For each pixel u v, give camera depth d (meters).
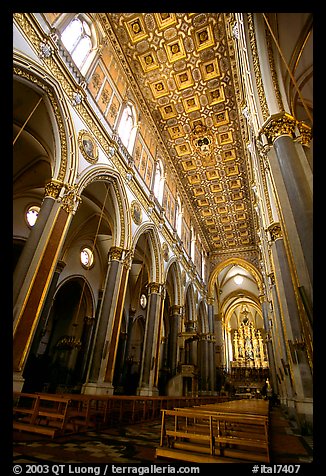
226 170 19.53
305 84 6.90
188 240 21.72
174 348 16.08
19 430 4.83
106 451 3.87
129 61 13.67
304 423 5.81
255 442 3.50
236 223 24.48
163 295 14.71
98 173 9.86
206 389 21.36
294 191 4.64
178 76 14.50
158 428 6.34
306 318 4.34
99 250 17.97
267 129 5.80
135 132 13.89
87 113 9.59
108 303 10.18
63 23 8.52
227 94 15.14
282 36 6.55
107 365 9.34
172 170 19.58
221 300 33.22
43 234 7.16
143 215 13.52
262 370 30.27
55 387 13.99
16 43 6.80
